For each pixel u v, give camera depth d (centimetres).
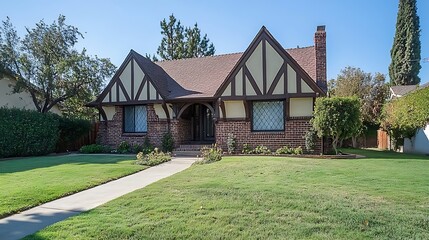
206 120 2011
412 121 1964
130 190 768
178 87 1920
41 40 2003
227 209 557
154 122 1861
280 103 1653
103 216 540
